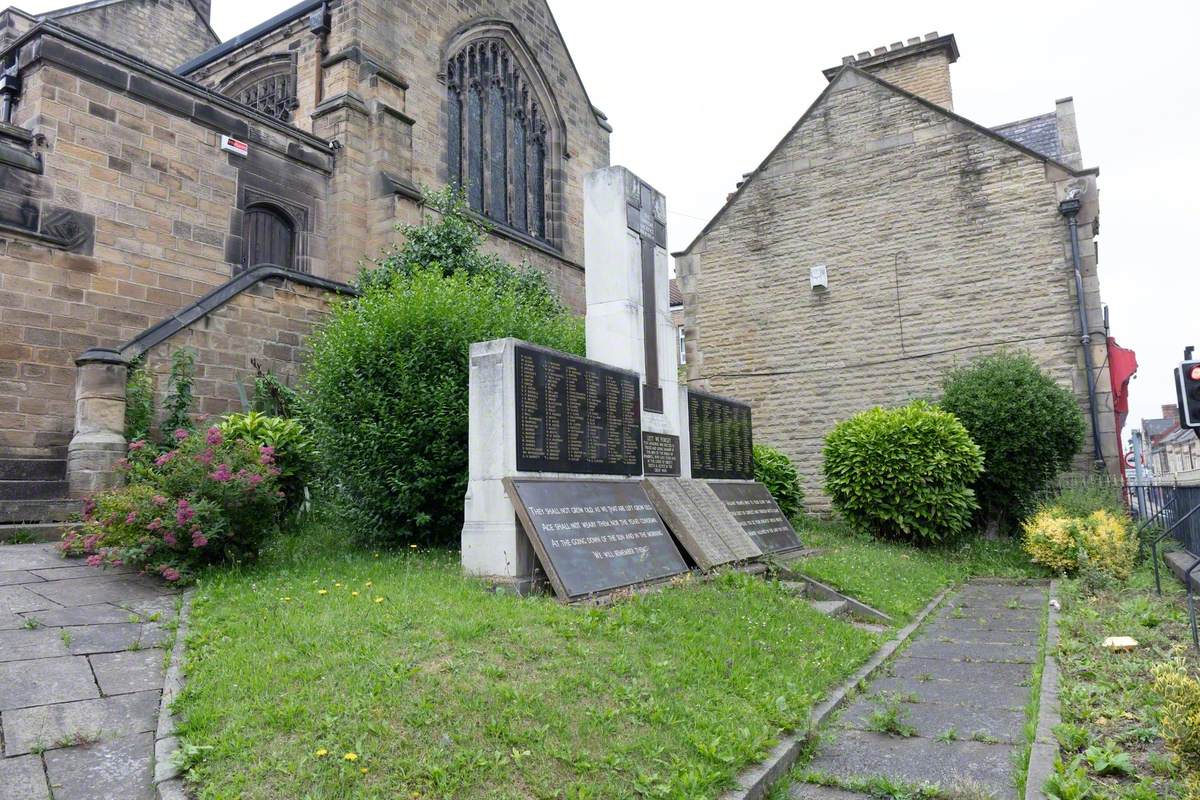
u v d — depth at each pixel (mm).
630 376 9875
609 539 8070
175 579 7363
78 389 10531
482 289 11586
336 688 4680
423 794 3773
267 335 13039
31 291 12742
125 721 4664
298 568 8008
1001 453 14195
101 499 8148
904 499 13344
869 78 17984
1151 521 13016
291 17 20750
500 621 5973
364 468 9250
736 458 12617
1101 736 4875
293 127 17891
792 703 5379
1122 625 7855
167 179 15250
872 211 17719
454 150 22766
